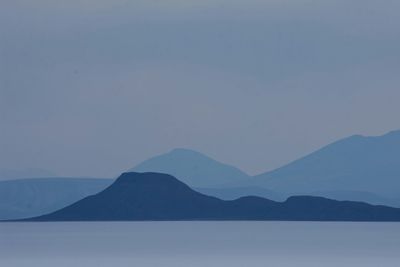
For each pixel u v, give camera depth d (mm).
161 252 123938
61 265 103562
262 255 117000
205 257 114062
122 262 107312
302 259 109875
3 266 103188
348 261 106812
